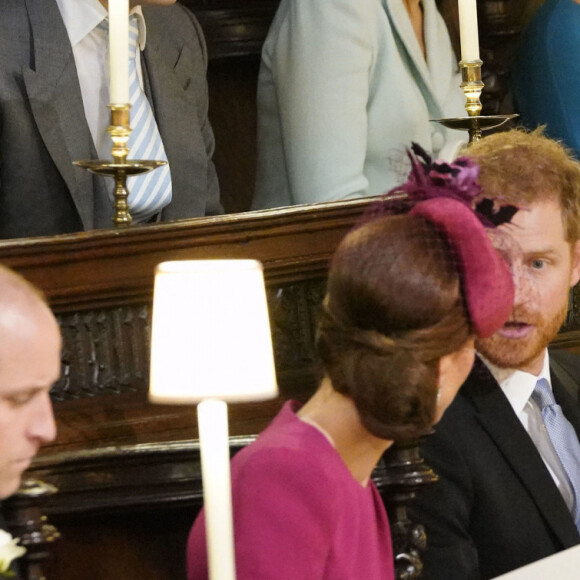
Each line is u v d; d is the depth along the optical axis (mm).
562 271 7645
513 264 7324
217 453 5031
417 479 7105
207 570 5887
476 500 7516
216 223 8305
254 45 15172
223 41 15094
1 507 6562
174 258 8281
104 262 8117
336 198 11938
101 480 7168
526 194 7473
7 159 10086
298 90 12211
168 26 11805
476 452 7512
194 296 5594
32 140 10102
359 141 12109
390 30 12664
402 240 5723
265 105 13266
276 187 13234
